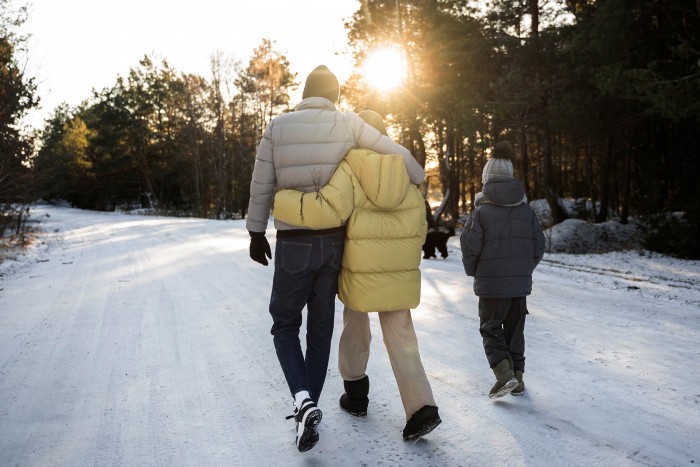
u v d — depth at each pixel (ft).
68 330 19.36
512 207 11.75
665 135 69.26
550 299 23.66
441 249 40.37
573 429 10.08
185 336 17.87
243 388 12.84
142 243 54.54
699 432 9.95
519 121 68.95
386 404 11.44
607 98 58.08
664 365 14.07
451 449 9.30
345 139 9.30
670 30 55.47
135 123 200.75
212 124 139.64
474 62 73.77
